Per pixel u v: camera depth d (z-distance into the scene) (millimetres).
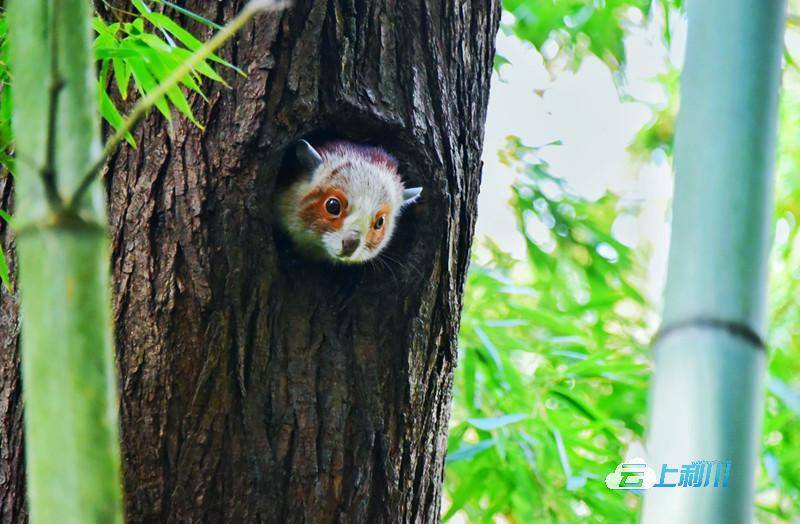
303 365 5988
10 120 5176
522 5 11617
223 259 5734
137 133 5812
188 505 5621
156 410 5617
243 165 5816
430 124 6398
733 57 3316
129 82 5922
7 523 5844
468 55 6777
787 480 9195
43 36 3156
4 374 5910
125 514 5566
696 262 3232
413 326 6281
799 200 9820
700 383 3158
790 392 8484
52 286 3023
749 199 3215
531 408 9484
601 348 10625
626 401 10141
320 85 6086
